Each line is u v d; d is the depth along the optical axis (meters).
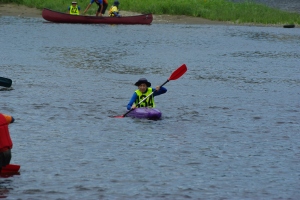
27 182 36.44
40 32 128.88
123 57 97.06
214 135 48.88
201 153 43.50
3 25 139.12
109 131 49.31
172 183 36.91
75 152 43.00
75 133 48.38
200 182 37.22
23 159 41.00
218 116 56.12
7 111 55.66
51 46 107.25
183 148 44.69
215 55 103.75
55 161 40.75
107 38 123.94
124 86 71.12
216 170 39.66
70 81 73.31
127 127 50.81
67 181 36.78
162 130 50.09
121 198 34.25
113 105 59.84
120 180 37.22
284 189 36.34
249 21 169.50
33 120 52.41
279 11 181.75
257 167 40.50
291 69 89.69
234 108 60.06
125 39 123.56
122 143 45.69
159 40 123.88
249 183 37.28
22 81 72.06
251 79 79.31
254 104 62.38
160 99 63.84
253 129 51.31
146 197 34.47
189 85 73.50
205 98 65.06
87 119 53.44
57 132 48.56
